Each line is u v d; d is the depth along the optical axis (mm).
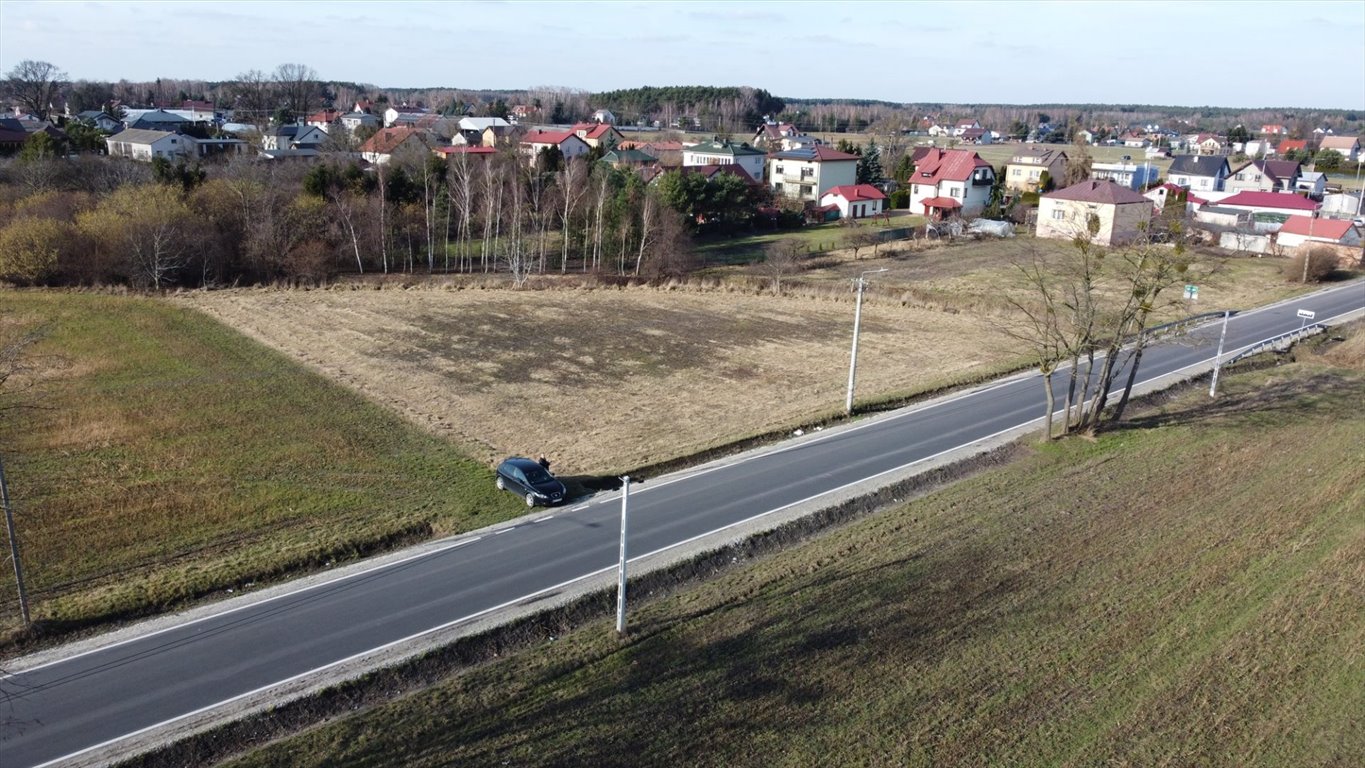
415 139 103312
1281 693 20016
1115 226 79875
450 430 36031
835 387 42219
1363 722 19125
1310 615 23031
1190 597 23828
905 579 24562
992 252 78812
